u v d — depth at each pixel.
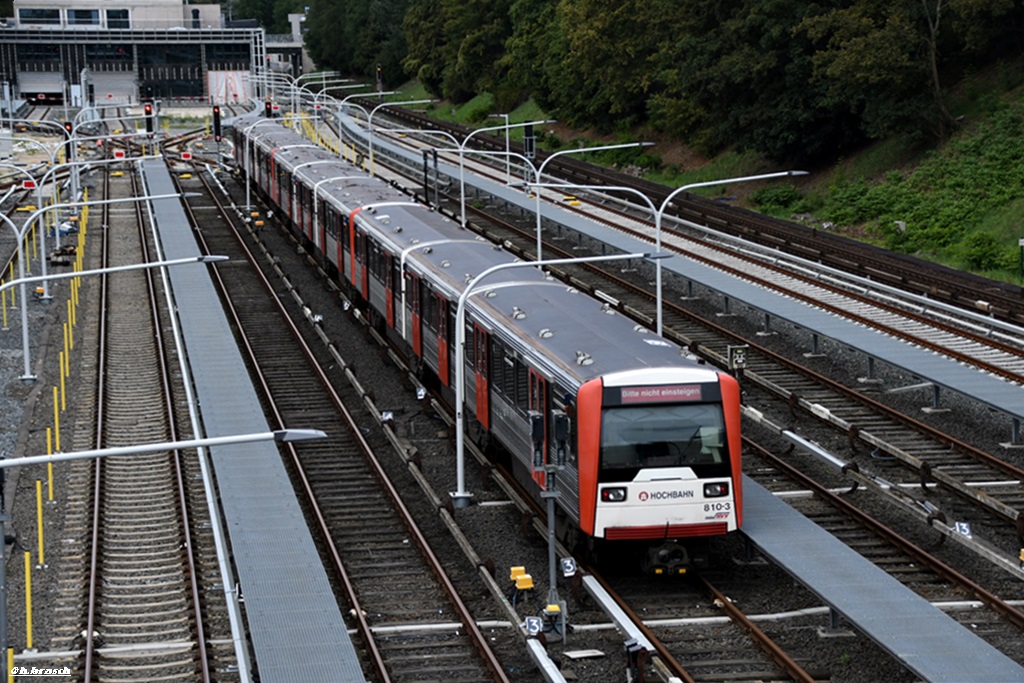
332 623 22.09
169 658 23.22
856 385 39.31
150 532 30.02
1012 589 24.83
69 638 24.14
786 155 80.38
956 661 19.91
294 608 22.67
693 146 89.62
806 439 33.06
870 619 21.52
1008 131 67.06
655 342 28.03
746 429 35.88
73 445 36.84
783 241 63.78
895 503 28.12
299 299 55.41
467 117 137.62
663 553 25.55
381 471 33.09
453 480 32.91
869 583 23.09
